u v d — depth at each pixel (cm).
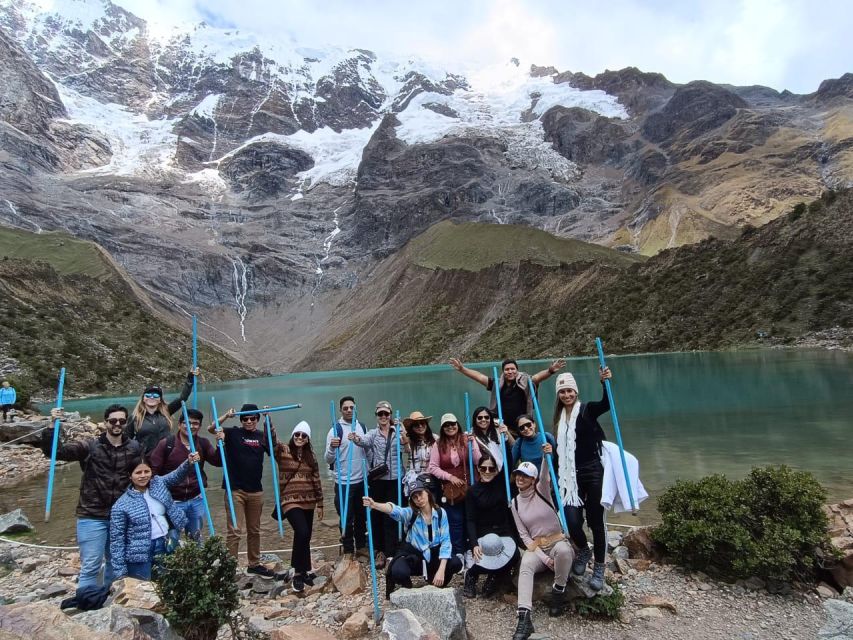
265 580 779
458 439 748
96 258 11769
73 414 2652
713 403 2281
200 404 3903
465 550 727
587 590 628
